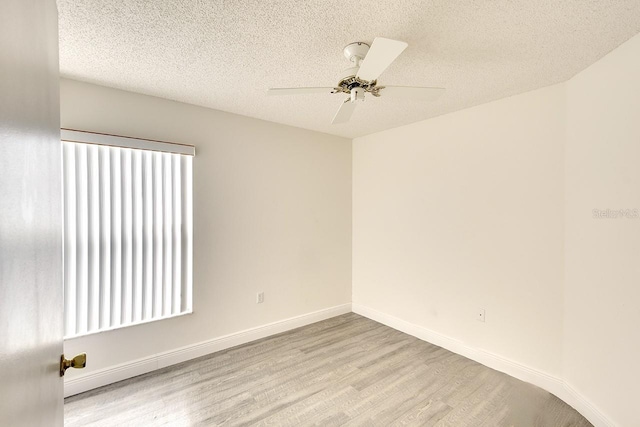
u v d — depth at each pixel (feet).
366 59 4.70
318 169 11.86
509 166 8.09
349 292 12.99
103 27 5.16
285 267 10.95
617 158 5.72
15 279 1.46
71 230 7.00
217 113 9.28
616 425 5.67
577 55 6.01
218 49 5.89
